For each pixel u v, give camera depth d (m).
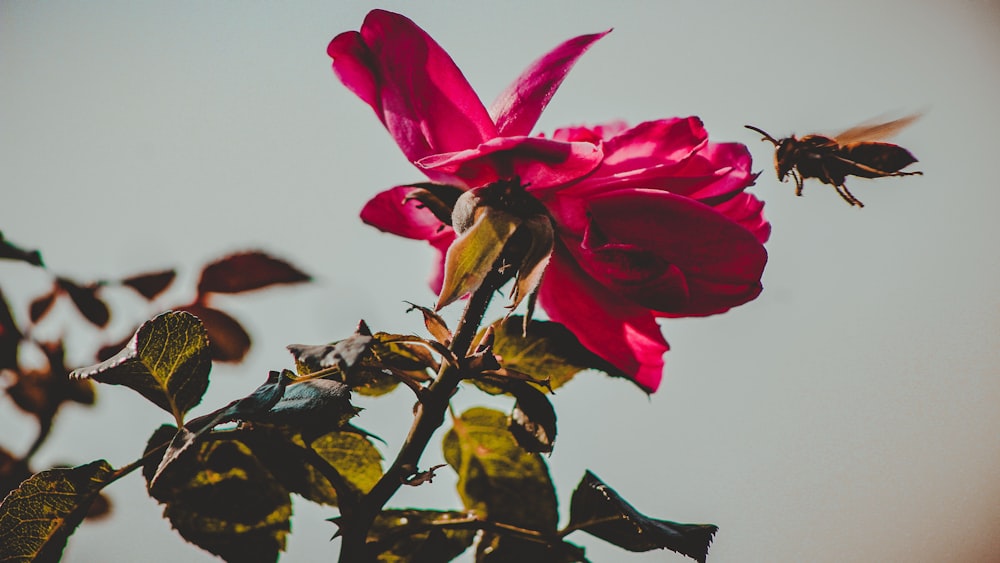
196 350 0.41
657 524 0.42
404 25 0.41
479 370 0.41
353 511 0.40
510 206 0.40
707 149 0.44
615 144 0.42
